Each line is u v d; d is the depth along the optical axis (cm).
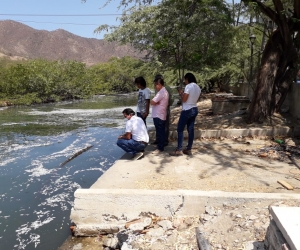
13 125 1430
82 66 3325
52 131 1268
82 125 1404
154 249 354
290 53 867
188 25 820
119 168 553
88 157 864
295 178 493
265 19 979
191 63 995
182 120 614
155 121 646
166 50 996
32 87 2575
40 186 652
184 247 350
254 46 1373
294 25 861
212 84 2280
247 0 805
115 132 1222
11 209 546
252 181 484
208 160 595
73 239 427
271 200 397
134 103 2531
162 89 638
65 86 2836
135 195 423
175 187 464
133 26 834
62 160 839
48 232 466
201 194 414
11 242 441
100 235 427
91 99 3030
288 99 955
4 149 973
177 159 604
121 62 3997
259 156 613
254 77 1260
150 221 405
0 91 2522
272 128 773
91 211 431
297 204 382
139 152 612
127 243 372
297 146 675
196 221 398
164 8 816
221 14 821
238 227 354
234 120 887
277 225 256
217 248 329
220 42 924
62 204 562
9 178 703
